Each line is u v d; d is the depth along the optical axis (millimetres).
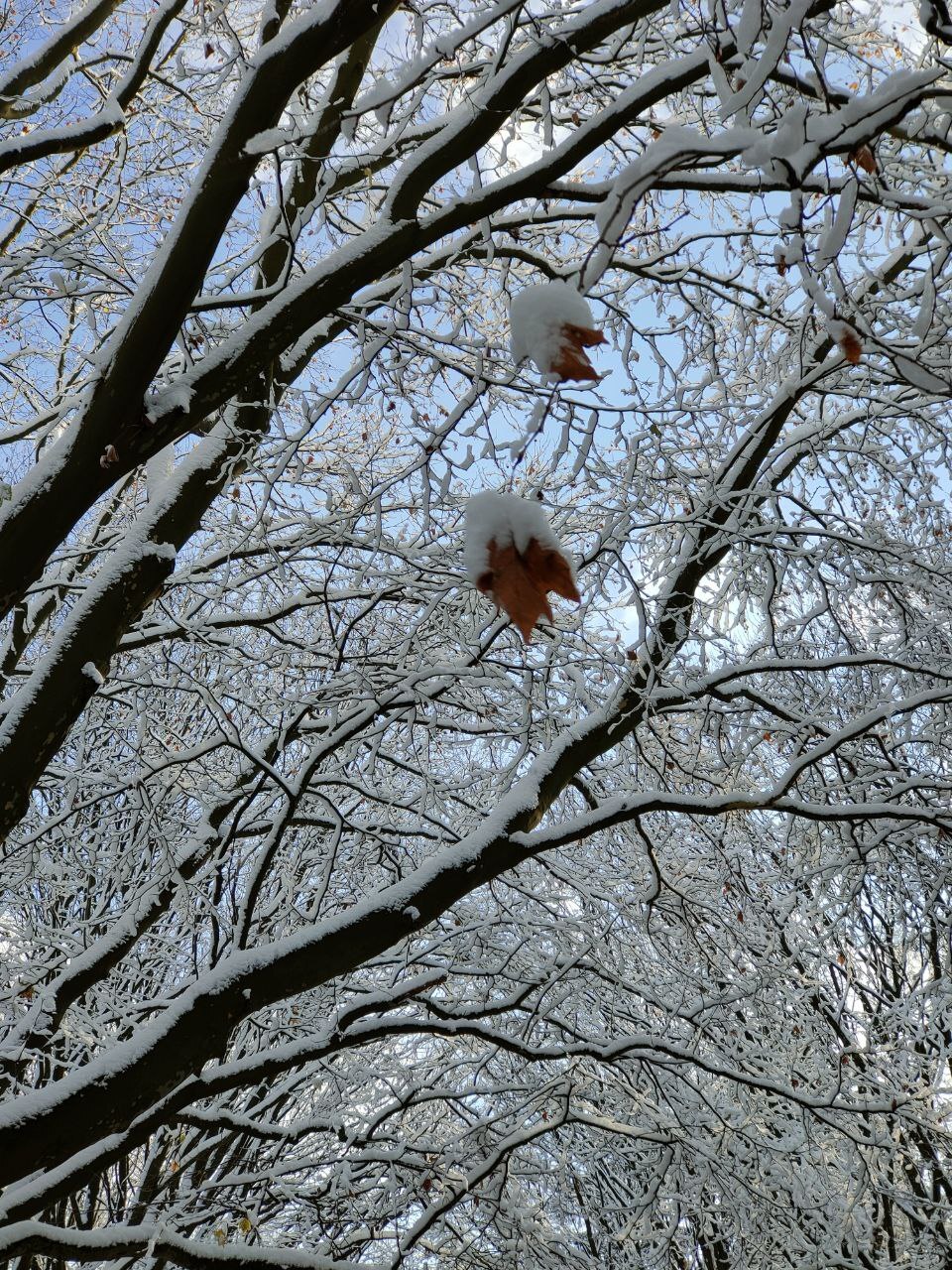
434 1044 8766
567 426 4191
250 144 3820
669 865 7457
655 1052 6047
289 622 8250
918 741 6684
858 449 6430
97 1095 4086
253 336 4266
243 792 6559
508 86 3889
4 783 4156
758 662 5602
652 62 5980
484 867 4867
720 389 6352
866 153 1965
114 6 4812
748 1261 7582
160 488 5023
